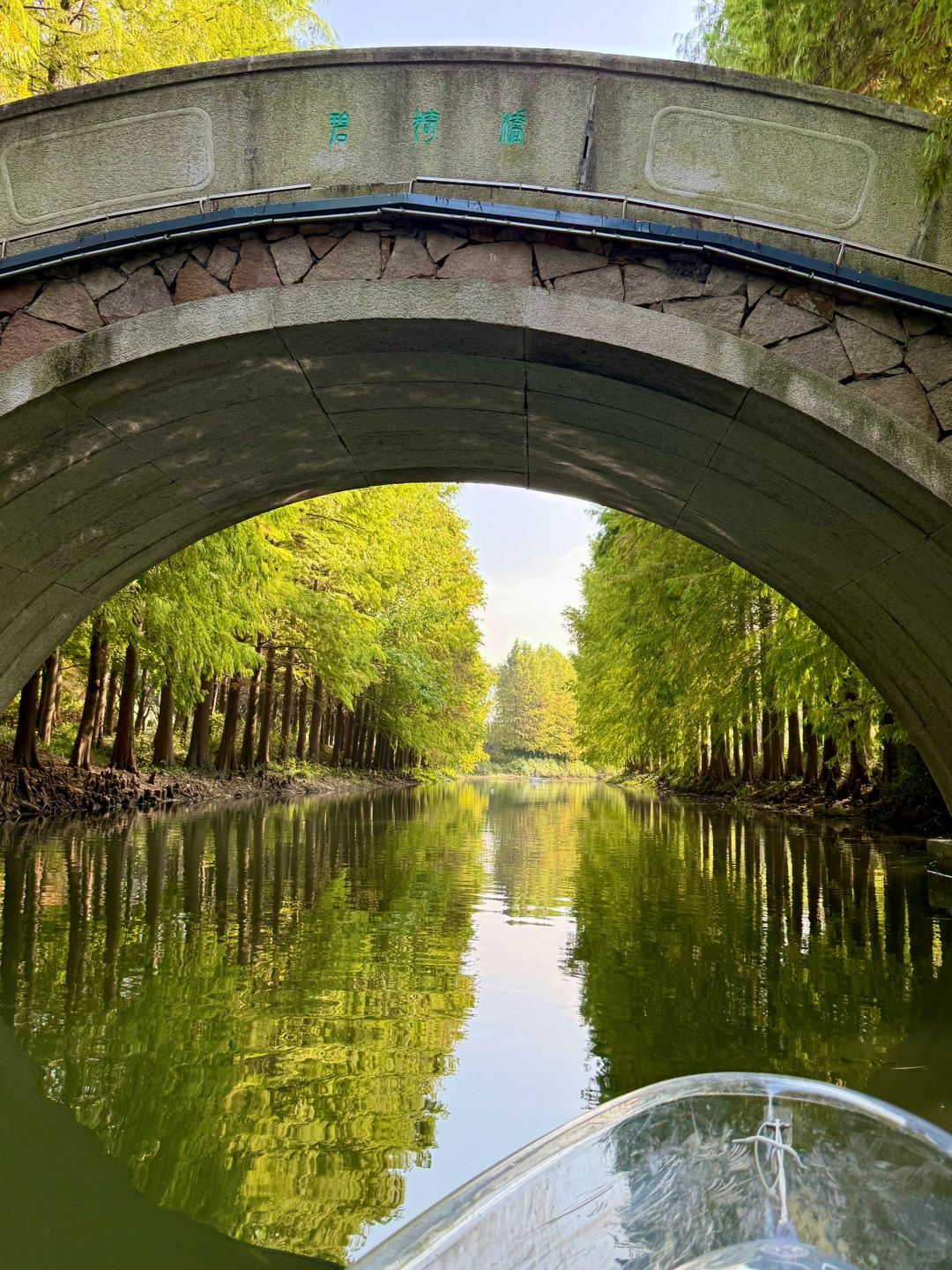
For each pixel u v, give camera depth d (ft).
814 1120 7.25
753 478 18.89
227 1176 11.17
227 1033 16.28
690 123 16.15
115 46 36.52
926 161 15.57
